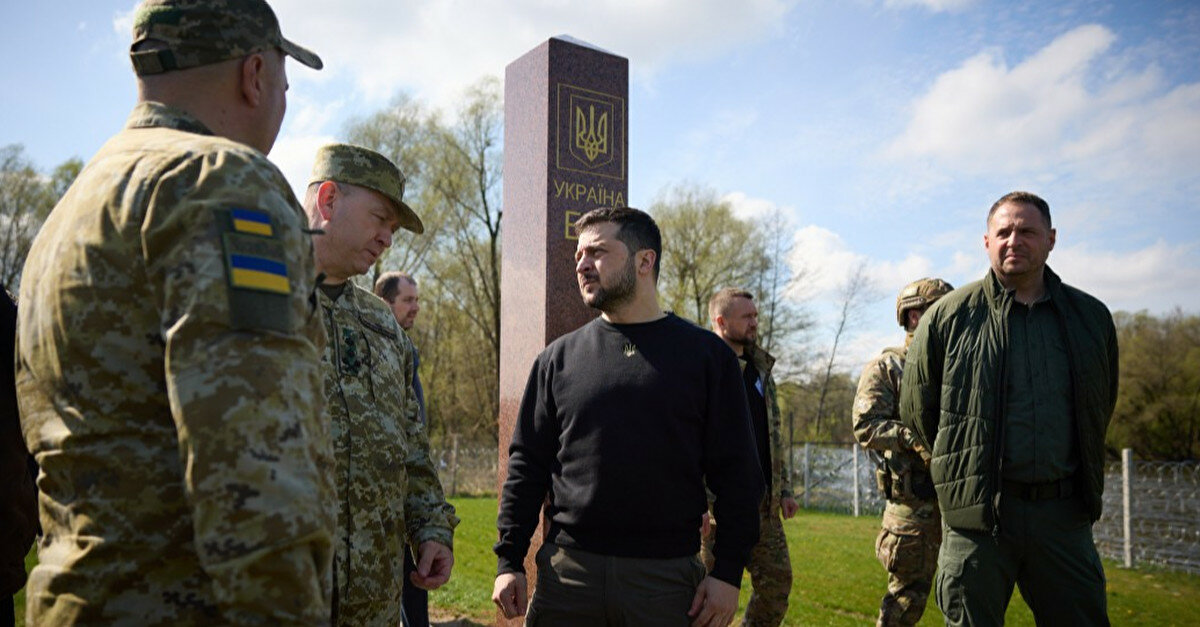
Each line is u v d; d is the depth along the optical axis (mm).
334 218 2213
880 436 3879
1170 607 6633
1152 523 9648
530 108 5270
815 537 11094
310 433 1138
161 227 1128
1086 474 3025
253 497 1034
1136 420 27391
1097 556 3082
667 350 2510
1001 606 3139
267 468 1053
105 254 1158
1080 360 3088
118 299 1148
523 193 5266
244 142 1441
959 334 3312
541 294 5012
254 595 1037
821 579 7359
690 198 28594
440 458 19875
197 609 1128
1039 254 3115
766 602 4117
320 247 2193
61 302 1175
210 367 1055
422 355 30766
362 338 2221
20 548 2217
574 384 2553
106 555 1120
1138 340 28328
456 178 25453
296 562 1078
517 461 2688
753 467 2494
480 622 5062
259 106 1449
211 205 1131
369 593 2018
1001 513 3064
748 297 4172
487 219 26562
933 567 3889
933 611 6125
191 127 1343
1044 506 3047
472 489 19297
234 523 1023
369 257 2273
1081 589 3012
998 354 3170
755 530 2439
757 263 28594
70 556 1133
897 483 3902
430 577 2266
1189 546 8914
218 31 1372
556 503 2533
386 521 2111
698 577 2432
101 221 1178
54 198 29953
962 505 3164
